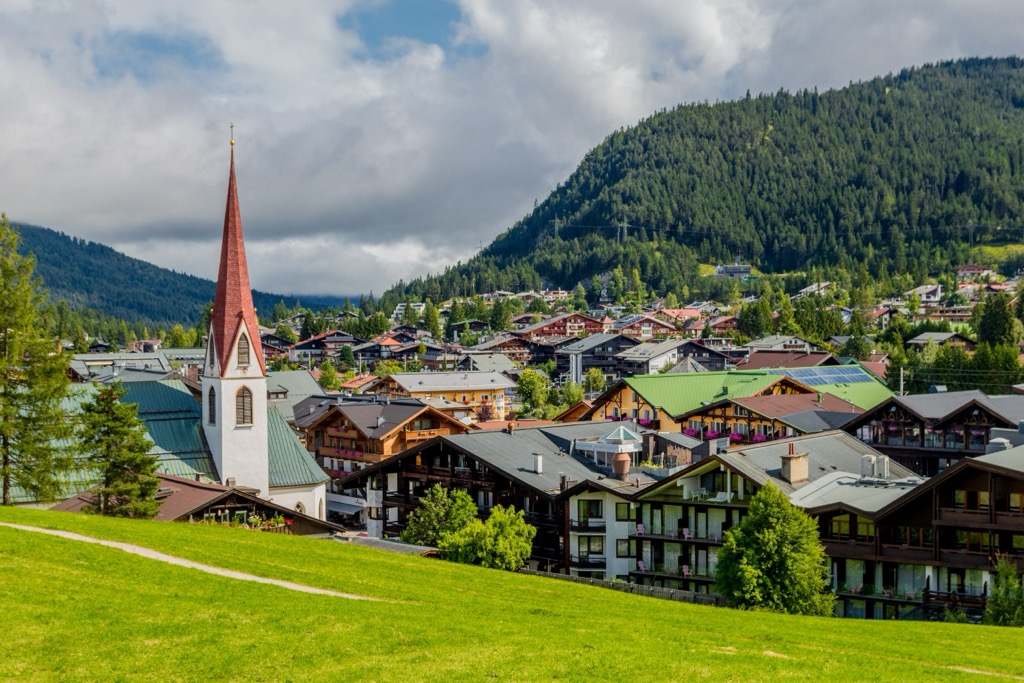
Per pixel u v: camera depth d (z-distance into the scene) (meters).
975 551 68.25
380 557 71.75
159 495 87.00
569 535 86.19
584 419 161.12
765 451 84.81
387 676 38.09
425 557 76.50
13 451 81.12
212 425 109.81
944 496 69.25
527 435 101.69
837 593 73.00
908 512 71.25
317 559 66.00
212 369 109.12
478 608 54.19
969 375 187.12
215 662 38.00
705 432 139.00
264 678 37.09
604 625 51.06
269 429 116.56
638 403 152.62
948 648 51.25
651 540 83.31
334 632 42.62
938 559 68.81
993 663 47.56
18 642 37.53
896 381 191.88
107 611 42.19
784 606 64.75
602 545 85.81
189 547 61.06
